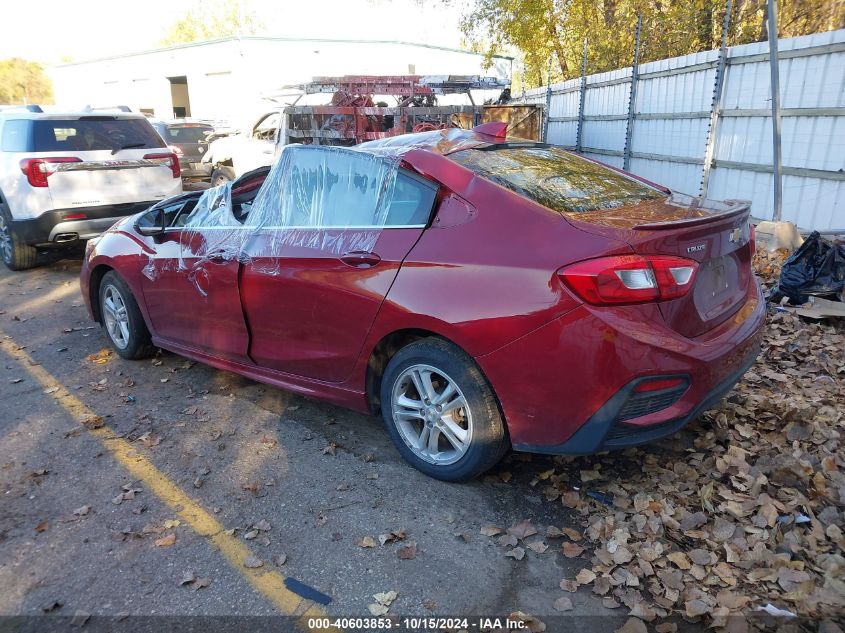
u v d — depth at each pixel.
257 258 3.77
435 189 3.15
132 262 4.69
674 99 9.27
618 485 3.15
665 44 12.76
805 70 6.76
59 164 7.47
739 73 7.75
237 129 15.84
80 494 3.31
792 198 7.11
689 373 2.68
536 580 2.60
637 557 2.65
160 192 8.36
